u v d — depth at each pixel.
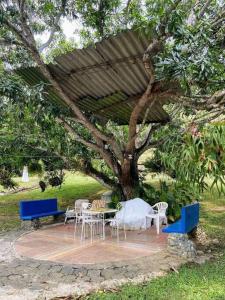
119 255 6.17
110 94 7.39
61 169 11.47
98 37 8.91
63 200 13.73
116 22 8.59
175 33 4.66
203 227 8.38
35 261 5.91
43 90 6.98
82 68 6.11
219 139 3.54
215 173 3.59
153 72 5.54
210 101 6.00
